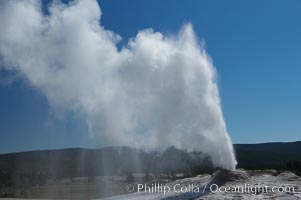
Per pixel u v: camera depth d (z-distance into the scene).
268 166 67.31
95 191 37.34
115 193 33.09
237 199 20.25
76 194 36.44
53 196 37.09
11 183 58.34
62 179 66.00
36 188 50.56
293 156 110.12
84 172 72.19
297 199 19.69
